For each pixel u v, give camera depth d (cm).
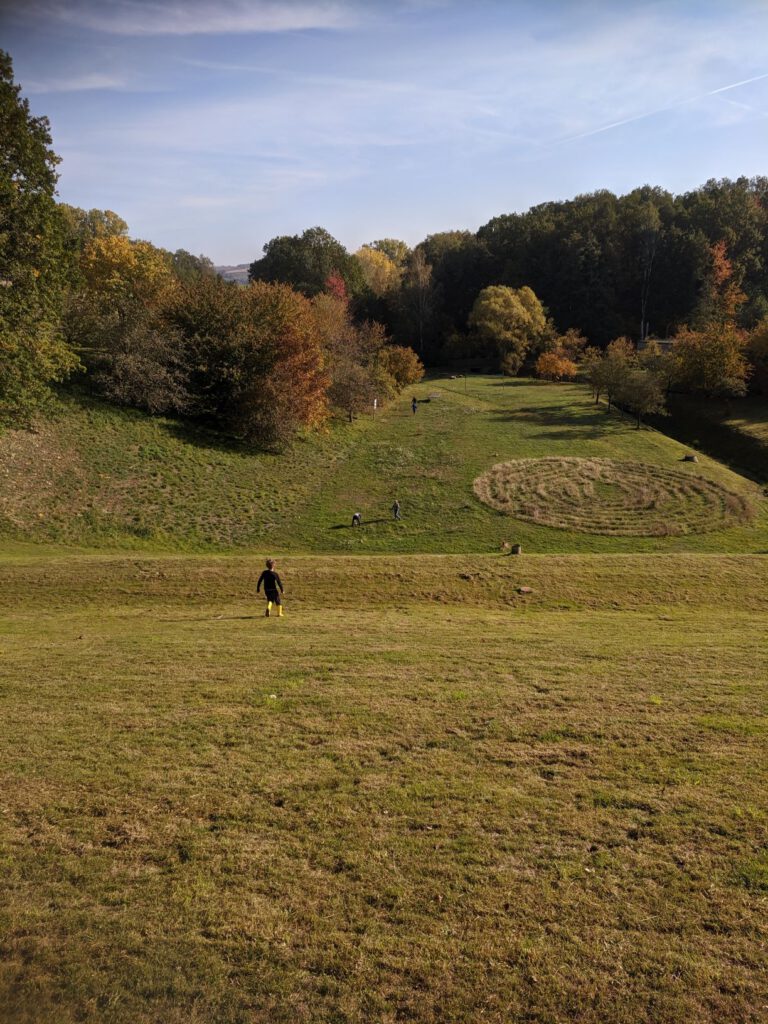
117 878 797
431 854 852
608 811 948
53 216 3155
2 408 3438
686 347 7825
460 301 13738
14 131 2933
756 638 1956
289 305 6212
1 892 763
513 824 916
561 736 1195
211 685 1455
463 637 1930
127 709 1310
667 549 4003
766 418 7125
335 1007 630
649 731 1208
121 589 2527
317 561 2892
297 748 1142
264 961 682
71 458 4375
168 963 675
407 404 8469
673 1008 629
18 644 1814
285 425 5650
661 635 2002
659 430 7469
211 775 1041
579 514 4562
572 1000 638
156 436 5038
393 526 4334
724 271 11150
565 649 1786
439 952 695
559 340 11106
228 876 804
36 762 1074
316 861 837
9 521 3553
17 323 3117
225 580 2639
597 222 12506
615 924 733
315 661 1641
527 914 749
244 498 4578
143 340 5356
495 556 3081
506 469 5491
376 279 13788
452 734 1203
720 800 966
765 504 4806
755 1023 611
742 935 717
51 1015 612
